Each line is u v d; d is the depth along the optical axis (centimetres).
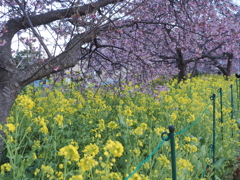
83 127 450
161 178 337
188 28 716
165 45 802
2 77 344
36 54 418
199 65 1639
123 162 375
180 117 540
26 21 394
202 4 691
